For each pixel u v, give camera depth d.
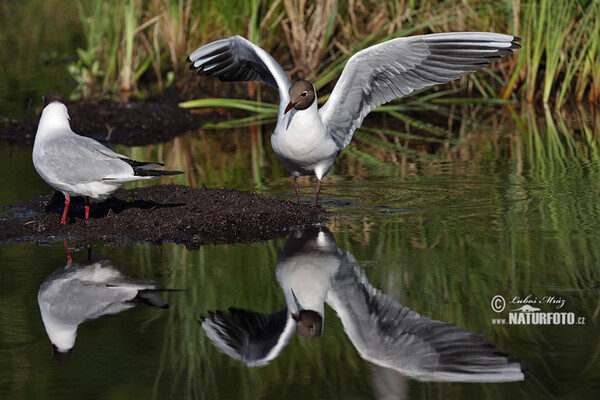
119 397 6.75
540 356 7.43
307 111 11.67
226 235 11.17
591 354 7.43
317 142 11.78
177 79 23.59
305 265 9.84
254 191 13.58
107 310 8.55
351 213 12.17
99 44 24.33
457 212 12.05
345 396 6.77
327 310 8.55
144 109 20.47
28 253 10.38
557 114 20.33
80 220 11.58
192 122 20.44
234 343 7.84
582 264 9.60
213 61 13.23
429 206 12.45
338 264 9.79
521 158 15.73
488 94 22.94
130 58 22.95
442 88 23.52
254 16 21.12
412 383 7.00
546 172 14.48
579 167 14.81
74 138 11.18
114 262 10.01
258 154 16.91
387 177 14.46
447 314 8.33
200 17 22.77
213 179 14.52
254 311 8.54
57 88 23.06
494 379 7.03
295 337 7.97
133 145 17.98
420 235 10.92
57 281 9.32
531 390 6.81
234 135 19.08
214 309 8.58
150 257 10.22
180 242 10.87
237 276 9.49
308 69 21.73
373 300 8.72
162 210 11.88
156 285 9.23
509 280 9.14
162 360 7.43
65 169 10.83
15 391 6.86
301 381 7.05
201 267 9.82
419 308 8.46
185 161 16.22
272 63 12.54
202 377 7.13
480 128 19.16
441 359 7.46
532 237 10.70
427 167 15.21
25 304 8.67
